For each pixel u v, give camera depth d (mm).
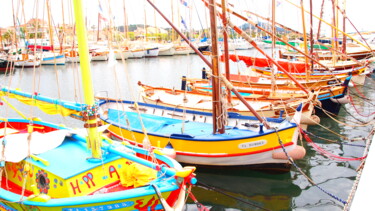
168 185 7359
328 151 16297
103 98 18375
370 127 20000
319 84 23203
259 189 12336
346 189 12367
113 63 8961
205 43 65188
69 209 7176
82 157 8680
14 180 9250
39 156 8750
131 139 14211
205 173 13398
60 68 50719
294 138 12836
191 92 20797
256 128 14219
